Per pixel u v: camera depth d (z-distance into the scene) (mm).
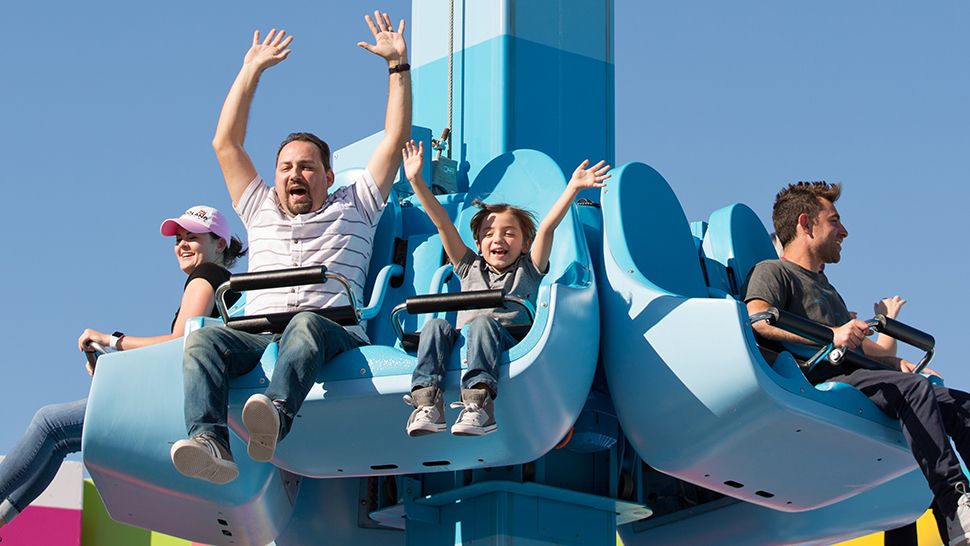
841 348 5285
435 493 5840
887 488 6320
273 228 5582
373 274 5902
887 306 6137
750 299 5914
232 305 6098
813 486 5582
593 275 5445
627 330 5355
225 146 5688
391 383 4887
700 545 6469
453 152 6418
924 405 5293
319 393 4945
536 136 6344
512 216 5457
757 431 5164
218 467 4754
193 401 4852
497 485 5652
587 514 5875
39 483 5836
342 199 5648
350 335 5113
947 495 5215
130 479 5562
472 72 6449
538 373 4840
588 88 6547
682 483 6512
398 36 5809
